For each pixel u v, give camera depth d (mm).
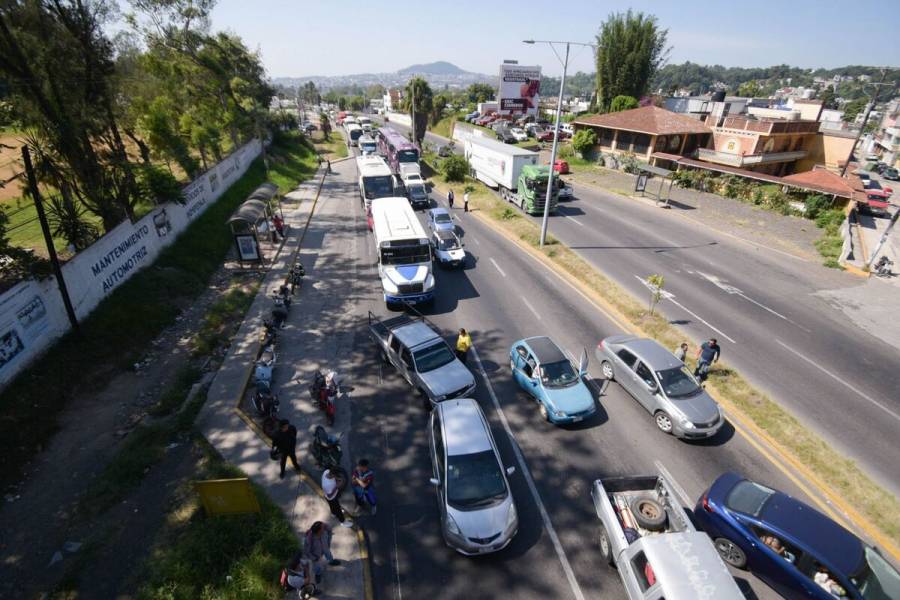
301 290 20219
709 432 11398
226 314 17656
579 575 8562
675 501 8781
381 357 15172
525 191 31500
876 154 86000
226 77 42344
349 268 22703
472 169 43688
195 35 37719
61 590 7867
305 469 10750
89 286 15023
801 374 14570
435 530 9383
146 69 31281
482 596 8172
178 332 16359
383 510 9805
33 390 11766
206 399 12938
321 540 8023
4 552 8516
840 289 20766
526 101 73500
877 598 7371
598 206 34031
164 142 24781
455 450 9719
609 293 19625
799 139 46406
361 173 31219
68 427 11562
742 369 14727
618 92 61219
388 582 8383
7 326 11672
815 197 30609
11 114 14938
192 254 21766
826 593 7586
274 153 49375
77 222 16047
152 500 9719
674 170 43438
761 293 20156
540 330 16969
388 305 18594
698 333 16719
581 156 51656
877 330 17344
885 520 9617
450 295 19922
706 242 26438
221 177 31062
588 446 11617
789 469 10914
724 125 44875
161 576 8047
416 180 36500
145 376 13891
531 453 11383
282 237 26656
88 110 16750
